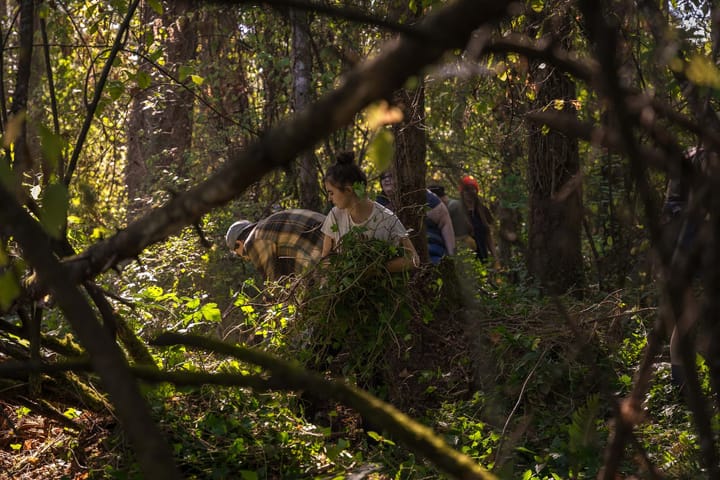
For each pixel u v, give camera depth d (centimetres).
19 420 409
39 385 352
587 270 734
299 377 129
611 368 462
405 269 481
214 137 1081
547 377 466
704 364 435
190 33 1038
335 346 489
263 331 495
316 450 388
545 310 575
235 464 363
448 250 697
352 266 477
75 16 813
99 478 350
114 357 104
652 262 131
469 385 502
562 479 367
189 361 444
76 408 367
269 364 130
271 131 111
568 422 436
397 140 636
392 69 97
